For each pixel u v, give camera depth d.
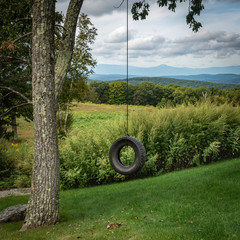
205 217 4.36
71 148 10.94
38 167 5.49
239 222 3.93
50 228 5.06
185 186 6.73
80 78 18.78
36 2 5.39
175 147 10.77
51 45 5.52
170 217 4.60
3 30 7.04
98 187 9.47
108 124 11.88
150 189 7.20
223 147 12.12
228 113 12.44
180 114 11.77
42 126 5.46
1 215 6.41
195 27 9.52
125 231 4.21
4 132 9.27
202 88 91.19
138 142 6.35
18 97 9.87
